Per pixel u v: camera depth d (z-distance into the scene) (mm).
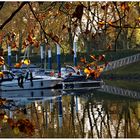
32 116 27250
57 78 47344
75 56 50312
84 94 42281
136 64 69250
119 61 69562
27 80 46219
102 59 6812
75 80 49281
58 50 51719
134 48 82812
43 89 46750
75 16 5211
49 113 28891
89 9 5738
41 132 20891
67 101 36562
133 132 21141
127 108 30750
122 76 66250
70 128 22484
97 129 22312
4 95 43719
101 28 6172
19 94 44219
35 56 74812
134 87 49344
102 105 33000
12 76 45938
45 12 7379
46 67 63719
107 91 44688
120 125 23406
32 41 7820
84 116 27531
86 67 6719
